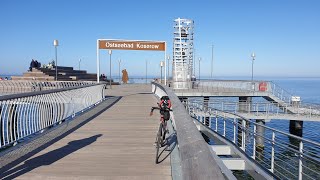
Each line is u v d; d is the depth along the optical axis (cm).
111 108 1780
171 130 965
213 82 4550
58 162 669
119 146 824
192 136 341
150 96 2811
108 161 679
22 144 819
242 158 952
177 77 4672
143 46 2581
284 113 3161
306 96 11550
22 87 2842
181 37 4672
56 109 1143
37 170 611
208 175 224
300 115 3098
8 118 778
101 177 573
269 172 834
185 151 308
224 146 1112
